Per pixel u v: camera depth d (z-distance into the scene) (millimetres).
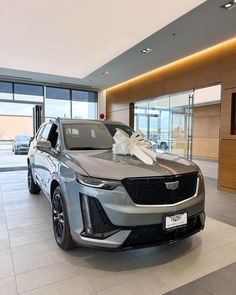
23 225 2963
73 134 2957
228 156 4781
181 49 5281
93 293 1707
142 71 7086
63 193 2197
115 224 1817
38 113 8531
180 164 2266
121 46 4980
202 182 2309
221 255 2252
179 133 6605
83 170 2002
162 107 7039
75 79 7980
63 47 4980
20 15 3592
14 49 5066
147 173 1948
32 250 2322
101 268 2016
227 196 4457
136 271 1979
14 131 8641
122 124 3592
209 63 5328
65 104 9102
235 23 4020
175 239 2014
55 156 2707
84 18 3711
